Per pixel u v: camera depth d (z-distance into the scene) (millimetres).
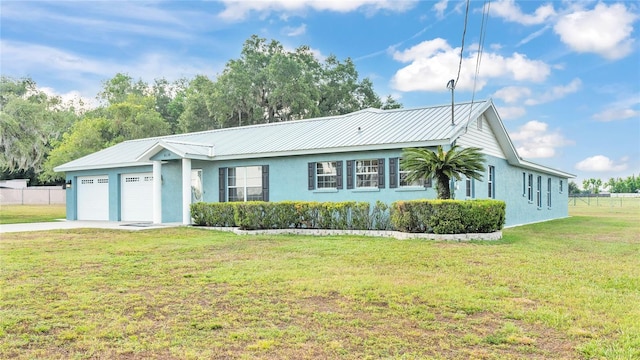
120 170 21719
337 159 16172
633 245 11742
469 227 12539
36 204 44750
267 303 5980
